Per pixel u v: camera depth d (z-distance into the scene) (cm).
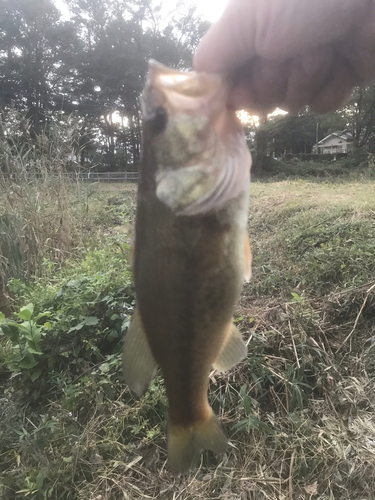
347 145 3081
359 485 217
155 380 287
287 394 273
